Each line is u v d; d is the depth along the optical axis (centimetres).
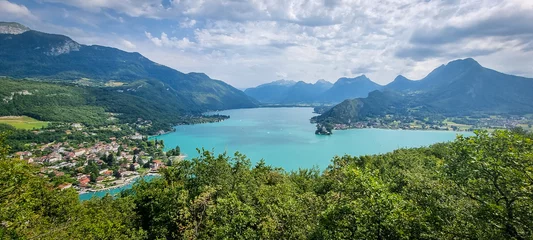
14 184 1884
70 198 3447
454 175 1680
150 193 3891
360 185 1666
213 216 2708
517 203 1305
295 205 2319
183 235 2836
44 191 3158
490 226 1334
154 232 3412
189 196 3378
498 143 1466
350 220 1611
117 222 3048
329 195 2627
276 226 2191
